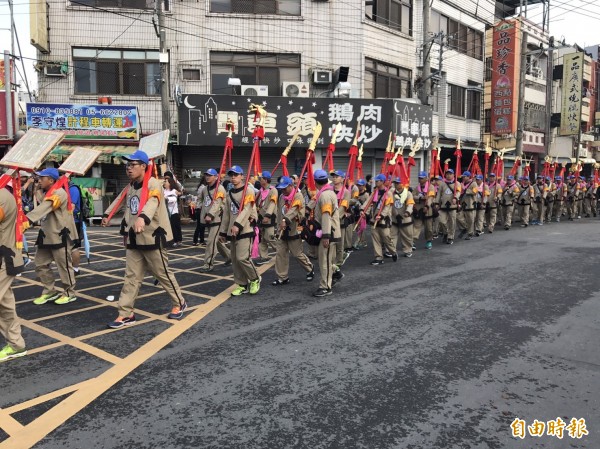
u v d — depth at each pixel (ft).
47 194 20.15
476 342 16.65
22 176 27.37
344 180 30.42
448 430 10.91
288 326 18.33
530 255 34.58
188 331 17.69
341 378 13.64
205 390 12.85
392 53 62.08
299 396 12.51
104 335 17.25
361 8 57.16
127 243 18.17
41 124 48.75
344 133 54.90
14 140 50.29
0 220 14.51
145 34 52.29
